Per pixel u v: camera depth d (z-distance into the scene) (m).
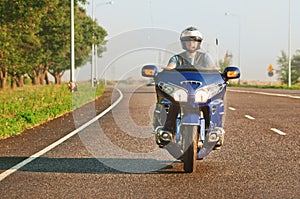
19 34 46.59
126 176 10.30
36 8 46.06
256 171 10.70
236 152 13.01
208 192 8.99
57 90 47.34
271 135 16.20
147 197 8.69
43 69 81.31
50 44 64.31
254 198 8.59
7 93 46.19
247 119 21.19
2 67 52.03
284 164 11.41
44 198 8.66
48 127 19.66
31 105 29.59
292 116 22.30
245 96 39.12
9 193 8.98
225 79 10.77
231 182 9.73
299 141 14.88
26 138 16.34
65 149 13.76
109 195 8.82
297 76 106.44
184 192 9.00
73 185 9.55
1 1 44.50
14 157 12.57
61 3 62.94
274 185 9.48
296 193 8.89
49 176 10.30
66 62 79.50
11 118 20.33
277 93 44.78
